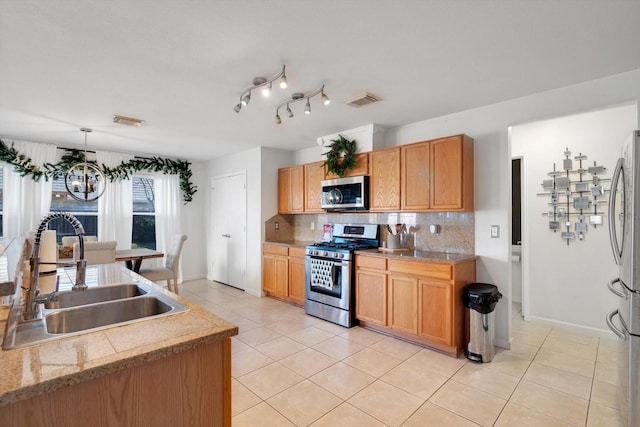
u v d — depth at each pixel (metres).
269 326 3.65
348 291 3.59
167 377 1.08
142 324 1.24
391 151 3.56
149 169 5.52
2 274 1.28
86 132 4.10
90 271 2.38
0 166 4.29
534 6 1.68
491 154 3.12
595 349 3.04
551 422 1.98
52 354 0.98
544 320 3.68
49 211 4.57
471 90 2.79
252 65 2.33
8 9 1.68
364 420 2.01
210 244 6.16
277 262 4.68
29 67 2.35
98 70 2.40
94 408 0.94
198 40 2.00
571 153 3.55
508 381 2.46
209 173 6.18
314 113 3.39
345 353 2.95
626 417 1.90
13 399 0.78
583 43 2.04
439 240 3.49
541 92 2.82
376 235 3.98
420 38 1.99
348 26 1.86
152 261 5.54
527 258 3.80
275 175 5.19
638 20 1.79
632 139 1.83
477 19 1.80
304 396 2.27
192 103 3.09
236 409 2.12
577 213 3.50
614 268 3.28
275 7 1.69
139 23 1.82
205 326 1.22
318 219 4.95
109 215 5.09
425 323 2.99
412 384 2.42
